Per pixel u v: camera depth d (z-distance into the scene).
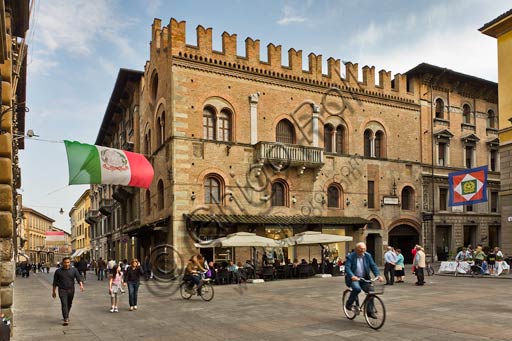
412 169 34.25
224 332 9.97
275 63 29.28
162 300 16.34
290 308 13.22
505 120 27.25
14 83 14.90
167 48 27.02
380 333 9.26
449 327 9.66
